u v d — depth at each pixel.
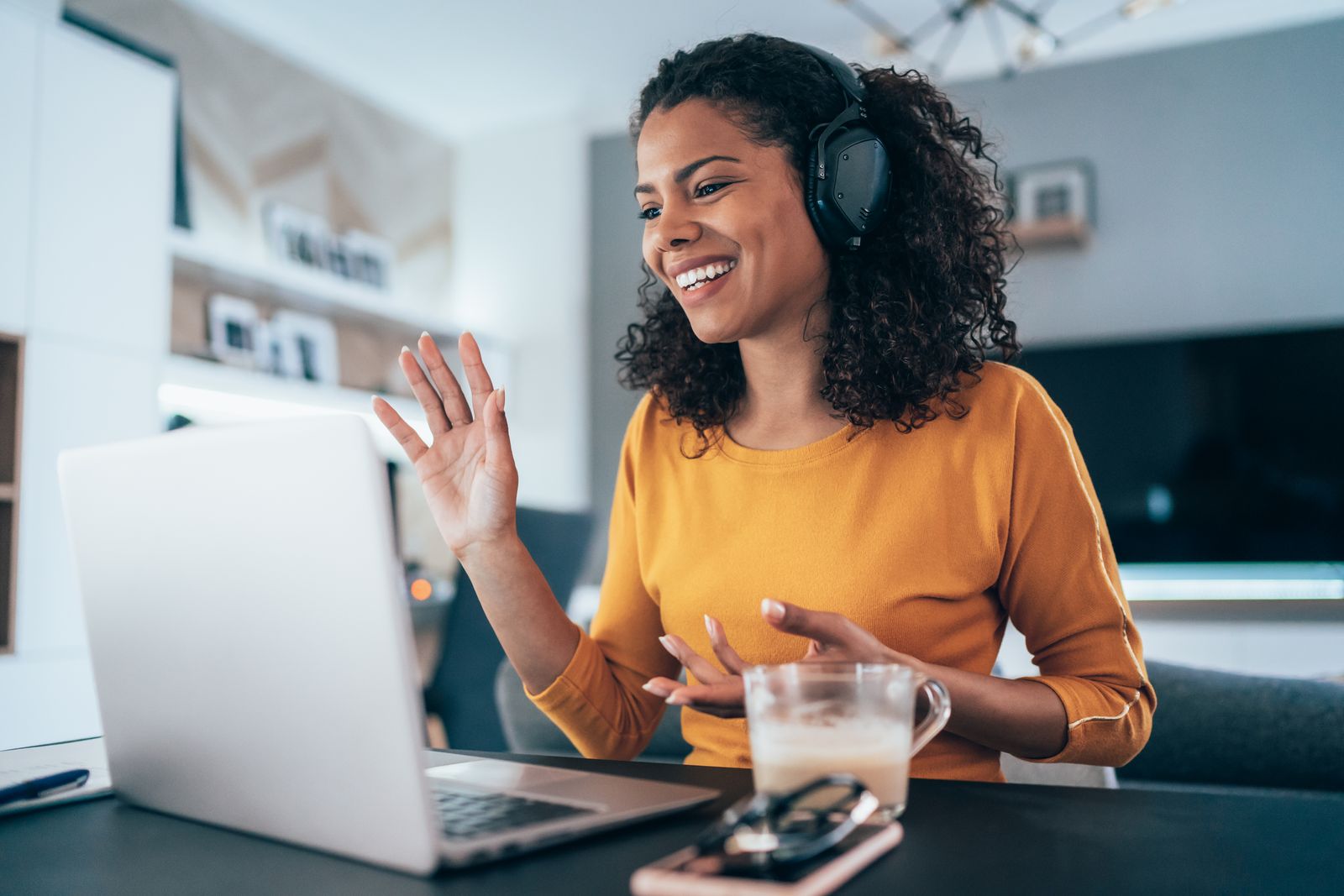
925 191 1.06
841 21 3.93
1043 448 0.99
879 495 0.99
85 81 2.74
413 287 4.66
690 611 1.03
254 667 0.56
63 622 2.58
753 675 0.58
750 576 1.00
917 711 0.80
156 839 0.61
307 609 0.53
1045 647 0.98
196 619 0.59
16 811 0.67
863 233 1.02
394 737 0.51
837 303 1.05
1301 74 3.87
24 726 2.46
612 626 1.10
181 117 3.60
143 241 2.86
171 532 0.59
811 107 1.00
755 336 1.04
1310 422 3.79
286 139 4.06
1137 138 4.06
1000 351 1.17
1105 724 0.85
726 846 0.51
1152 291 4.02
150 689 0.63
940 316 1.03
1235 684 1.33
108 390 2.74
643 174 1.02
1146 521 3.99
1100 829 0.59
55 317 2.62
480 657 2.27
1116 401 4.02
